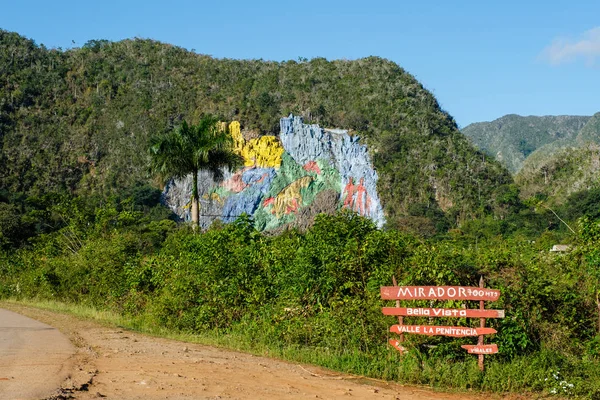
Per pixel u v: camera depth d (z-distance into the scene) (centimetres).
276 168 11238
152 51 15012
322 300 1302
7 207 6512
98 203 9875
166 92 13325
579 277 1188
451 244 1289
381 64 15088
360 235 1411
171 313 1573
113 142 12069
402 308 1030
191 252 1734
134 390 773
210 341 1327
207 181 10981
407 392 914
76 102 13138
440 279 1138
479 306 1086
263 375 946
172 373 906
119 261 2259
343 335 1166
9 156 11269
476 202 10506
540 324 1102
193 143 3338
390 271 1208
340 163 11456
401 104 13400
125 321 1725
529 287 1108
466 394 938
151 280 1859
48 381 791
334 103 13400
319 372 1022
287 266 1430
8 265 3278
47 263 2808
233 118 11888
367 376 1018
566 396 939
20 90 12988
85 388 770
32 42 14725
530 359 1022
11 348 1123
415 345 1052
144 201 10588
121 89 13488
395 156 11669
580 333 1129
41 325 1617
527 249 1338
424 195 10819
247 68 14725
